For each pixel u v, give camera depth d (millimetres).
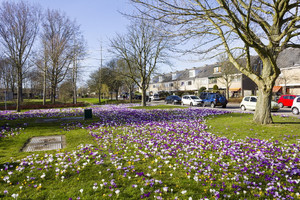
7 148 6230
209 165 4406
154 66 22969
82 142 6914
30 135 8141
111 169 4289
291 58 30594
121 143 6520
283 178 3750
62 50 23344
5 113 16703
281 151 5379
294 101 13859
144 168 4344
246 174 3902
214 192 3139
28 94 59156
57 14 24641
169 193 3215
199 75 48719
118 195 3100
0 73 41562
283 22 8430
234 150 5402
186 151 5465
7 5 16750
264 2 7422
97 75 44781
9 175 3916
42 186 3510
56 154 5305
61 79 27859
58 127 9961
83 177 3895
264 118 9023
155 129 8930
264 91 8977
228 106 23672
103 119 12312
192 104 24328
